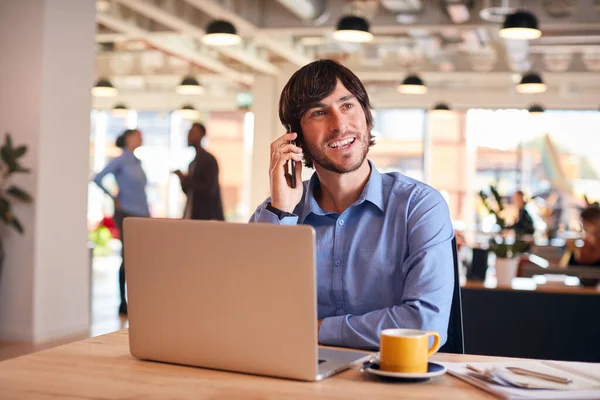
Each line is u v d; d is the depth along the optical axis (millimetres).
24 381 1490
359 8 8984
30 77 5844
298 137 2125
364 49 12094
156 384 1478
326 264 2072
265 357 1525
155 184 17156
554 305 4602
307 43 11969
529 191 15680
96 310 7820
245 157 17312
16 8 5883
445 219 2023
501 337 4648
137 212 8023
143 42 11586
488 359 1737
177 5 9102
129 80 14602
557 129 15469
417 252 1958
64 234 6066
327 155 2037
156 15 8898
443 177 16172
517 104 14898
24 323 5805
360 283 2041
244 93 16266
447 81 14938
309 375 1492
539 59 12852
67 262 6105
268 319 1515
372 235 2041
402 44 11852
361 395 1407
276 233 1486
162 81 14711
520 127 15711
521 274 5707
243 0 9055
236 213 17359
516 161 15797
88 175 6273
